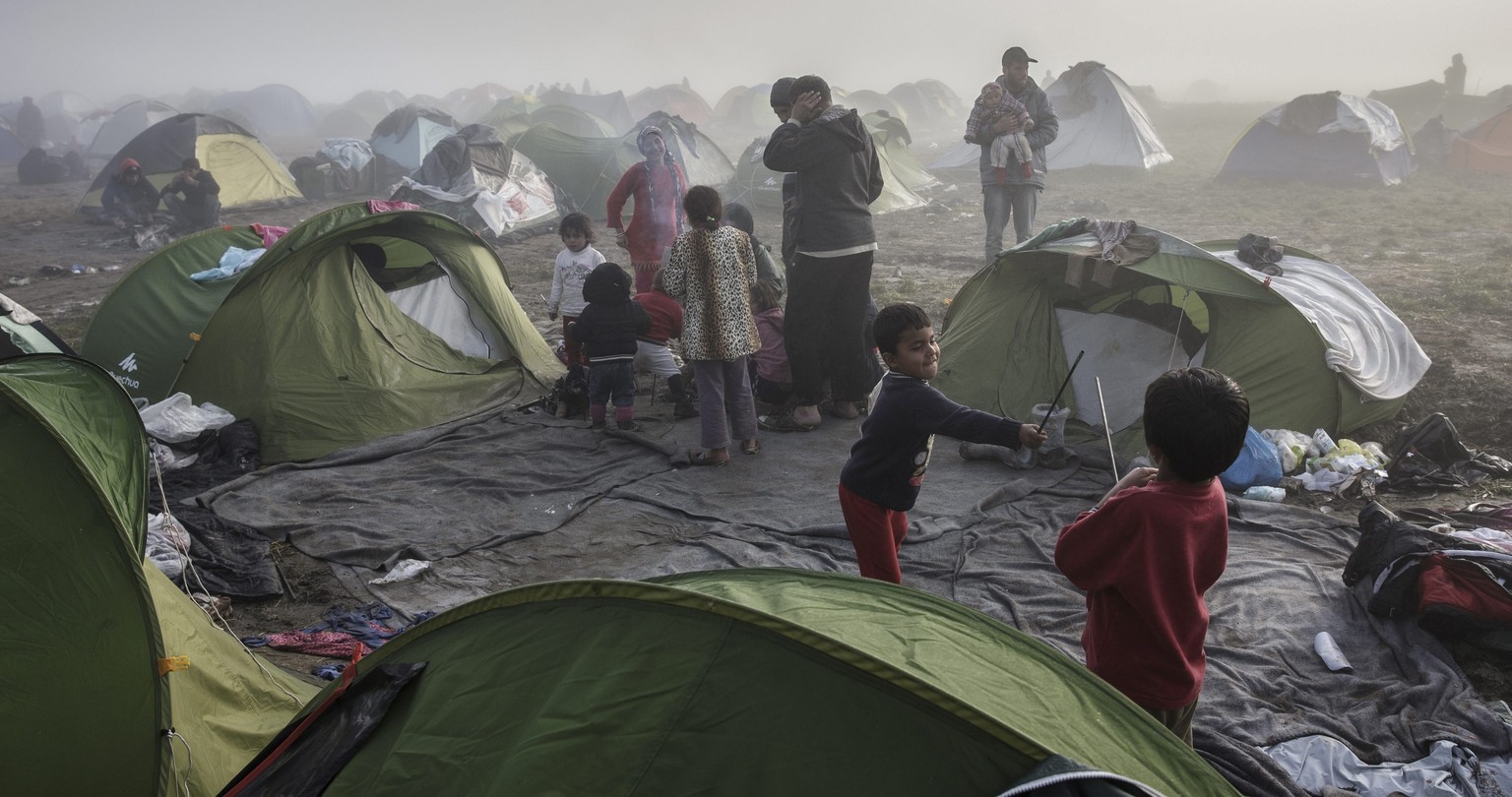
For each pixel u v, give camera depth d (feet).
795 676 6.35
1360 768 11.71
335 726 7.92
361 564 17.98
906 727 6.03
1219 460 7.82
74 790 9.92
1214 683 13.60
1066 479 20.98
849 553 17.80
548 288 44.32
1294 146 75.00
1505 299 37.17
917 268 48.11
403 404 24.93
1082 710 7.21
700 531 18.97
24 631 9.99
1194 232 55.36
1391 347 23.63
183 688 10.89
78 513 10.37
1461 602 14.02
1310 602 15.64
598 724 6.51
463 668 7.59
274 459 22.97
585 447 23.32
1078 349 23.68
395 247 28.68
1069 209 65.36
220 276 25.35
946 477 21.27
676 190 30.30
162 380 24.32
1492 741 12.05
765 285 25.30
